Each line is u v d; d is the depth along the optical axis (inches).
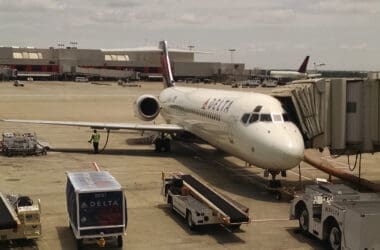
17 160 1069.8
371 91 814.5
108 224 547.2
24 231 552.4
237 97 912.3
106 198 544.4
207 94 1114.1
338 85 810.2
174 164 1060.5
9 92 3299.7
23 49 5457.7
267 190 821.2
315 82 812.6
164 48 1706.4
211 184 877.2
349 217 516.4
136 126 1183.6
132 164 1054.4
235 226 632.4
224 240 593.6
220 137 912.9
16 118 1945.1
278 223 660.7
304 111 812.6
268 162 745.6
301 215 624.7
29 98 2883.9
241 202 759.1
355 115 824.9
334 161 1161.4
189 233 616.1
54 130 1606.8
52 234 602.5
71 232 610.2
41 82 4830.2
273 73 5290.4
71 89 3784.5
